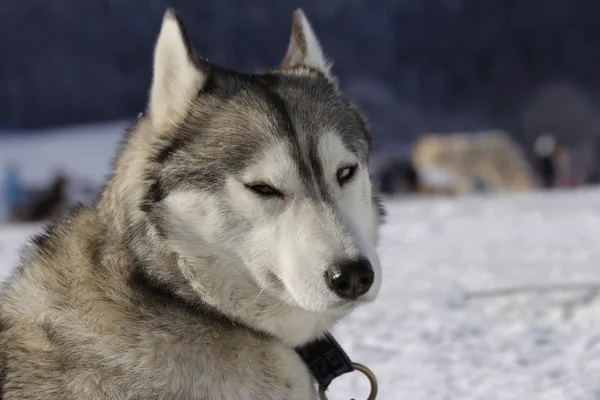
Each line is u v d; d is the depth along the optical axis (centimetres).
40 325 466
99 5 9012
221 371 468
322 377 525
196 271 480
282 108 506
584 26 8738
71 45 8900
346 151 510
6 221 3017
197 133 496
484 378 743
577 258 1302
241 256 484
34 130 8306
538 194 2666
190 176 482
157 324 465
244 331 488
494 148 3803
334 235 468
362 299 464
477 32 9044
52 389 452
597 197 2416
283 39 9181
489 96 8719
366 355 812
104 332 460
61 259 488
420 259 1377
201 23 9075
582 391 698
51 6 8844
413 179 3594
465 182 3734
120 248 479
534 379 735
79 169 6034
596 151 4288
